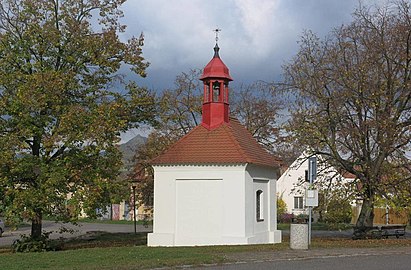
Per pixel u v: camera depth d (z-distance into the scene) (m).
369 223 28.48
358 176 25.89
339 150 26.36
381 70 25.12
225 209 25.27
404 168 25.23
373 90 25.00
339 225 35.53
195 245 24.97
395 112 25.22
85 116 23.62
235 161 25.16
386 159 25.38
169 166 26.25
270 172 28.05
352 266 15.95
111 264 15.83
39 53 25.62
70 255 18.50
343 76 25.59
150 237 26.09
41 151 24.56
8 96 23.95
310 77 26.19
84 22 26.25
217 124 27.16
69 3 26.28
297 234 20.42
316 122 25.98
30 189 22.81
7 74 24.17
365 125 25.03
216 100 27.58
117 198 24.30
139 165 38.28
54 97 23.50
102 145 23.34
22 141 23.78
